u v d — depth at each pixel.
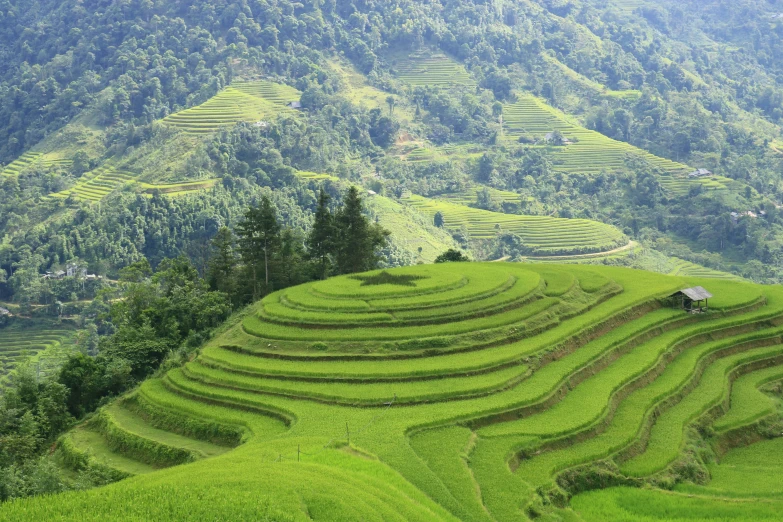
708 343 79.06
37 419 69.38
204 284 99.44
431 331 71.44
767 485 54.72
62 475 60.25
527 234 196.00
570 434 56.72
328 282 86.88
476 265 97.69
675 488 53.88
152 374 77.38
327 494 42.41
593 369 69.38
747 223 188.12
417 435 55.16
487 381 63.12
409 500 44.03
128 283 98.62
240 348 72.19
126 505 39.88
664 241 195.50
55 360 119.69
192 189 186.00
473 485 48.31
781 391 73.38
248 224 100.81
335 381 64.44
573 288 86.12
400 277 87.19
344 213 108.69
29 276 157.12
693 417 63.72
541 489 49.81
